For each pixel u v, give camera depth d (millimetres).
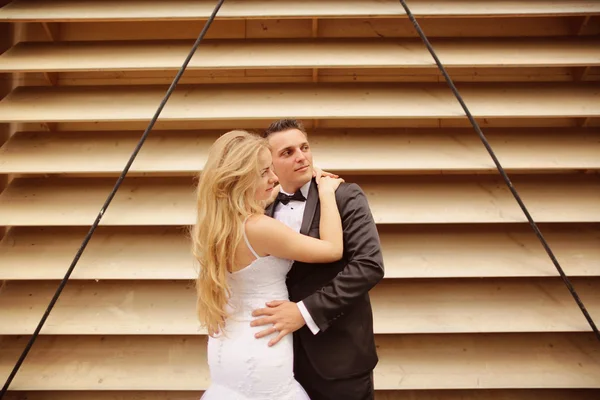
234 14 2234
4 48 2477
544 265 2291
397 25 2529
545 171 2539
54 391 2430
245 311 1471
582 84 2441
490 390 2430
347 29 2529
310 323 1429
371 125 2568
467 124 2572
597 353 2365
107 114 2283
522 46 2375
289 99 2375
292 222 1620
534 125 2564
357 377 1530
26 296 2391
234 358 1434
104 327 2279
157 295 2414
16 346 2389
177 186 2463
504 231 2455
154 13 2254
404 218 2297
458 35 2516
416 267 2291
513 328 2260
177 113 2283
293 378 1496
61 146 2412
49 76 2469
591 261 2297
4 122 2434
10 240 2410
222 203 1420
